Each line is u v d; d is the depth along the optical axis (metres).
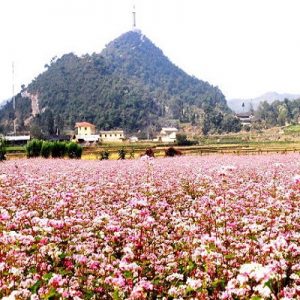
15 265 7.74
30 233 9.54
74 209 13.35
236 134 190.62
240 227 11.01
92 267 7.98
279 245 7.66
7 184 19.89
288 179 21.48
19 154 67.06
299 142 119.12
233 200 14.91
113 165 35.25
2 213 10.97
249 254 8.44
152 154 58.38
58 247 8.96
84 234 9.82
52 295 6.72
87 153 72.19
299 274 7.27
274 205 13.49
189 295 7.01
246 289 6.20
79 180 21.78
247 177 23.19
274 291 6.40
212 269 7.68
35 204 14.63
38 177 23.44
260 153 61.72
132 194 16.58
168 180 21.59
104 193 17.22
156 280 7.63
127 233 9.97
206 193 17.08
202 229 10.80
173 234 10.56
